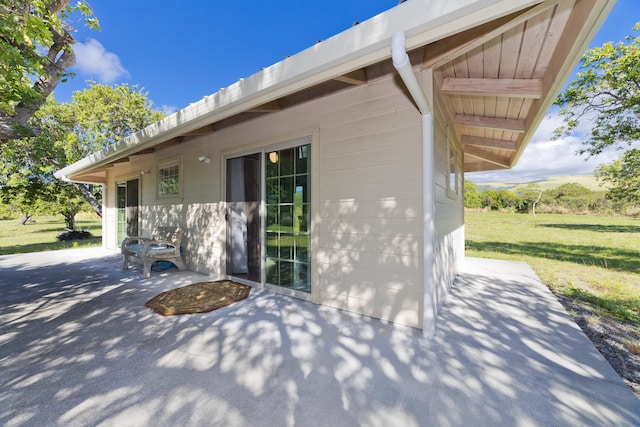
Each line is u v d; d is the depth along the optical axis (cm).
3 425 128
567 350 199
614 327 250
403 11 148
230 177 407
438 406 141
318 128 296
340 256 279
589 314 282
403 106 242
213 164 425
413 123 236
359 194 266
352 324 243
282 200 337
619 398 146
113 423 130
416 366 178
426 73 222
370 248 260
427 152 221
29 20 281
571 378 165
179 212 491
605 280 427
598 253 664
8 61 285
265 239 356
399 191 243
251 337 219
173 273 449
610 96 709
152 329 235
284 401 145
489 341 213
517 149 434
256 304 298
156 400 146
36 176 1000
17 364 181
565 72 194
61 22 378
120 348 202
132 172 623
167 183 524
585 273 472
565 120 796
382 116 253
